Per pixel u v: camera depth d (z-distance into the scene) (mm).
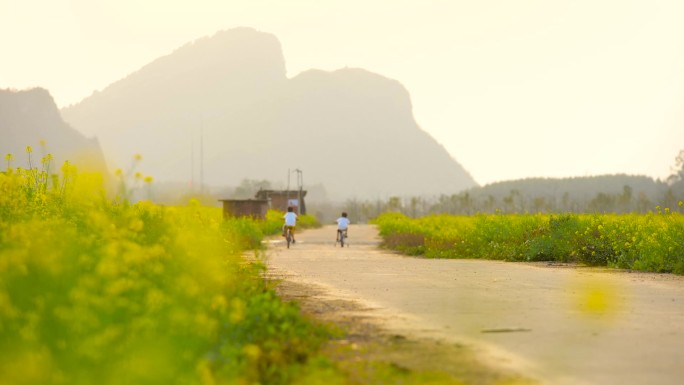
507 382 15531
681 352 18469
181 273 20344
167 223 27031
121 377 12336
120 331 14023
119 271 17266
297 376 15961
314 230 195625
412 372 16453
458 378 15898
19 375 11195
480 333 21328
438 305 27844
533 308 26875
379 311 26125
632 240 50469
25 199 30016
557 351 18656
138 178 24406
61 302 15008
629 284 37000
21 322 14156
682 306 27438
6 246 20016
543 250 58500
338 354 18438
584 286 35594
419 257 69500
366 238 131000
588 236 56656
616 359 17672
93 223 23078
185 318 15578
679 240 46188
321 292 32750
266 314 20484
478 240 68000
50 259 16609
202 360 14547
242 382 14695
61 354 13039
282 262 58188
